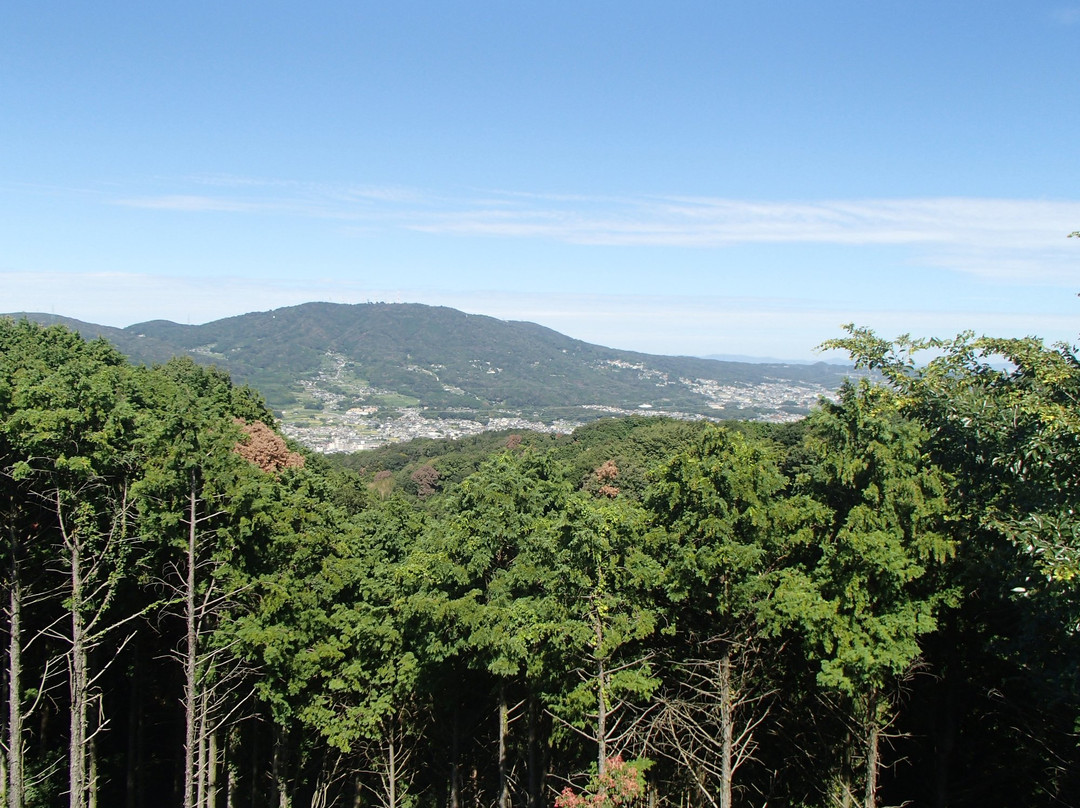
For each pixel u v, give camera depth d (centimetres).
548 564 1582
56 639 2198
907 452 1423
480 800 2280
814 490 1581
